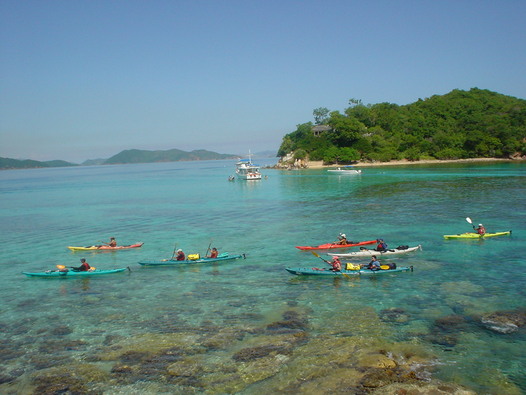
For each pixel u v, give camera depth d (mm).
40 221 48844
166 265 26766
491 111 159750
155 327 17031
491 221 36562
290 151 160500
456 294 19516
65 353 15023
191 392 12273
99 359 14453
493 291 19719
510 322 16156
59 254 31438
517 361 13320
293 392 12023
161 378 13062
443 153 136500
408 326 16125
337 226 37812
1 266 28359
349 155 133750
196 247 32188
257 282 22719
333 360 13664
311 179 95500
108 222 46250
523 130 137625
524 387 11969
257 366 13508
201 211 52000
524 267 23375
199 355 14414
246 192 74250
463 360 13461
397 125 150250
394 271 23312
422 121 152625
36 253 32125
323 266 25484
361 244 30219
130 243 34719
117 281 23812
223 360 13992
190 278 23953
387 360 13492
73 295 21641
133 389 12555
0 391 12703
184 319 17781
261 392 12117
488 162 126438
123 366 13891
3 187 124750
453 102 171625
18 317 18781
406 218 39938
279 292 20922
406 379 12445
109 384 12859
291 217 44156
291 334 15781
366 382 12312
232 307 19016
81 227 43562
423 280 21844
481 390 11859
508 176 78625
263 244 32219
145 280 23844
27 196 86125
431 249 28188
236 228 39375
